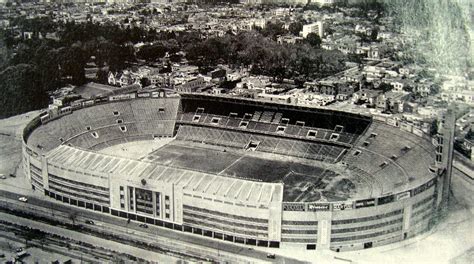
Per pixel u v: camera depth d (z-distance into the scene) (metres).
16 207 193.62
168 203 178.00
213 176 180.75
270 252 164.00
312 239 165.88
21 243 167.12
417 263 155.88
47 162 199.62
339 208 162.88
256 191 171.25
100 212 191.50
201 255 161.00
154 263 154.75
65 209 193.12
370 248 167.62
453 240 169.25
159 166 188.50
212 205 171.38
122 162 192.88
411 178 196.75
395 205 166.88
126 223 183.00
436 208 180.62
